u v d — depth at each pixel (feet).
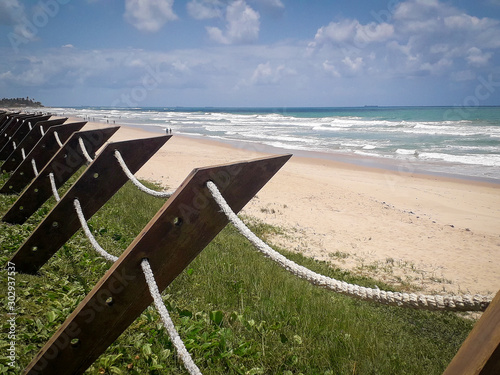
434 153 87.66
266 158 7.85
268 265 20.29
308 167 71.31
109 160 13.21
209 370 10.03
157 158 73.05
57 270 14.94
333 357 11.54
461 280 25.76
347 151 93.09
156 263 7.84
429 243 33.32
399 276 25.86
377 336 14.07
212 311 12.40
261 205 42.14
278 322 12.91
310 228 35.55
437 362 13.17
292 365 10.86
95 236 19.33
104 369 9.42
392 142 109.29
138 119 262.26
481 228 38.81
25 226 19.02
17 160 30.35
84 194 13.50
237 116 319.68
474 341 3.91
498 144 100.73
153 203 29.50
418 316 18.44
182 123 212.84
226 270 17.83
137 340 10.72
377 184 58.39
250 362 10.69
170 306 12.94
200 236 7.89
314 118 258.57
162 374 9.63
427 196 51.98
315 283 5.65
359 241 33.04
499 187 57.31
